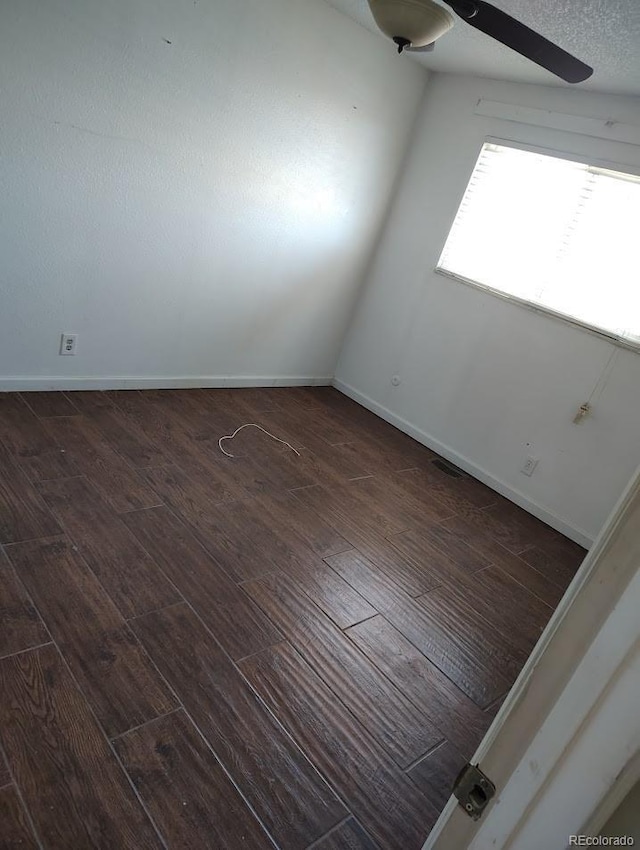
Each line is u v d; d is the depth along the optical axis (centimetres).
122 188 278
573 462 321
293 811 138
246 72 291
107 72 251
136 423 300
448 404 375
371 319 416
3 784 125
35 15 225
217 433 317
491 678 201
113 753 139
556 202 321
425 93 371
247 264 346
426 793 153
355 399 431
